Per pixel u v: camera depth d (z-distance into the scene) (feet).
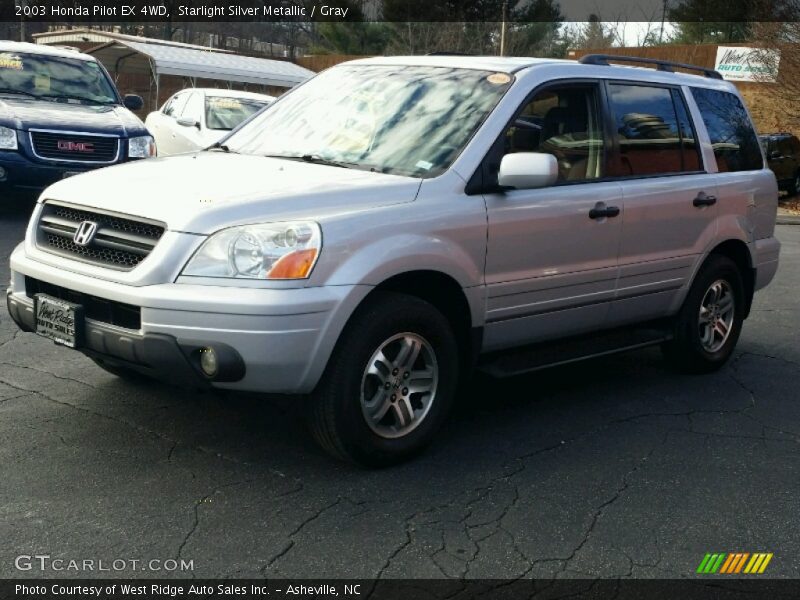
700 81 20.80
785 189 79.41
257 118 18.16
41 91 36.88
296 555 11.22
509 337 15.96
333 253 12.76
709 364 20.58
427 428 14.37
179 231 12.60
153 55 85.81
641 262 18.06
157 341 12.46
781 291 32.45
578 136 17.03
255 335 12.20
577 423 16.81
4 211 37.68
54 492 12.52
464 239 14.47
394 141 15.62
